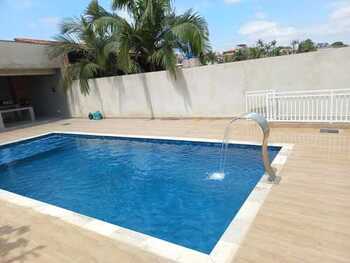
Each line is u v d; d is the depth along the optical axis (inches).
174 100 382.6
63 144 350.0
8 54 426.0
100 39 447.8
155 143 293.6
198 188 187.0
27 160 295.4
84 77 461.1
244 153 235.0
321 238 98.9
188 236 134.9
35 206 151.3
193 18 392.2
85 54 486.3
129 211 167.2
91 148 315.0
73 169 255.8
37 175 249.4
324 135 230.1
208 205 163.3
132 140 312.0
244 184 185.5
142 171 231.6
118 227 121.0
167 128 330.3
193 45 378.0
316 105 270.1
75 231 120.6
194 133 290.5
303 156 185.9
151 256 98.0
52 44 476.4
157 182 206.5
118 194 193.6
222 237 104.7
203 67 343.0
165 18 404.2
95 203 182.5
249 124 301.4
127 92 426.6
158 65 442.3
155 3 391.2
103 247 106.3
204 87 349.7
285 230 105.3
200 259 93.5
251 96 312.0
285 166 170.9
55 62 493.4
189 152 261.0
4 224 132.9
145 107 415.2
